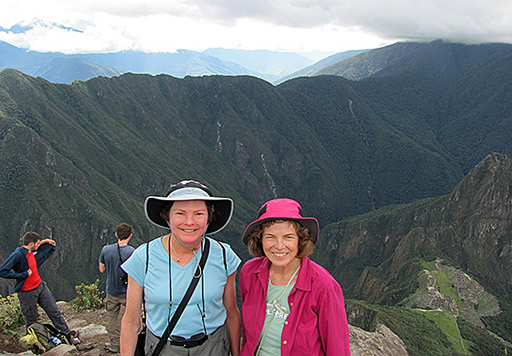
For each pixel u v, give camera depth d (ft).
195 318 13.19
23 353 23.30
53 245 29.45
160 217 14.20
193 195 12.70
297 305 13.10
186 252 13.53
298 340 12.91
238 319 15.17
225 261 13.91
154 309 13.34
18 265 26.94
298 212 13.29
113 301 26.84
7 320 32.55
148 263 13.48
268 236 13.29
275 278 13.92
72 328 33.24
